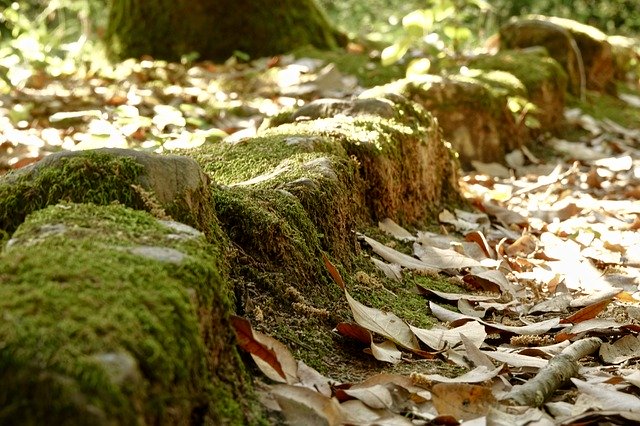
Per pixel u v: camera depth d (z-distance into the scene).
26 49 6.87
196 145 3.89
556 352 2.47
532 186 4.86
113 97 5.44
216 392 1.72
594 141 6.45
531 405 2.01
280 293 2.37
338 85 6.18
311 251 2.63
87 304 1.48
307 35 7.38
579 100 7.35
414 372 2.19
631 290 3.22
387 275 3.01
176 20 7.23
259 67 6.67
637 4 14.42
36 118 5.21
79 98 5.56
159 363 1.47
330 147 3.33
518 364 2.30
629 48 8.95
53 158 2.23
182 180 2.22
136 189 2.13
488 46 7.82
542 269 3.45
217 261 2.07
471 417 1.94
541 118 6.40
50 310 1.43
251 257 2.42
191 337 1.61
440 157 4.32
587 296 2.96
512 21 7.71
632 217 4.38
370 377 2.04
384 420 1.85
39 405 1.31
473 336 2.50
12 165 4.11
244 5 7.23
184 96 5.73
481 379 2.11
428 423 1.89
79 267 1.60
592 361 2.48
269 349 1.93
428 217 3.99
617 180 5.34
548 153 6.10
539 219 4.35
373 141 3.53
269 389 1.92
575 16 14.22
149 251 1.78
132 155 2.21
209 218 2.29
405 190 3.79
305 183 2.83
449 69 6.62
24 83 6.00
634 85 8.73
